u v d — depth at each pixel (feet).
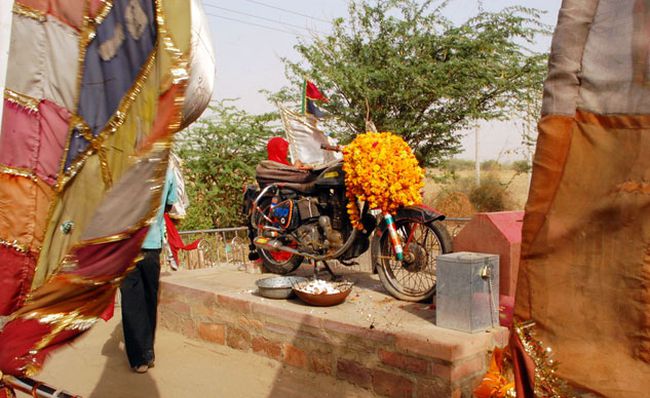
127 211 5.91
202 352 16.70
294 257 19.42
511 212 14.84
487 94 41.47
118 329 18.86
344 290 15.43
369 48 42.04
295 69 43.04
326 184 17.47
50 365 15.83
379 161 15.71
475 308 12.64
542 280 5.83
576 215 5.67
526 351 5.81
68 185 6.10
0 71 6.32
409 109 41.96
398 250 15.53
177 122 5.65
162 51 5.66
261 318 15.71
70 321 6.21
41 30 6.10
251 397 13.55
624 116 5.52
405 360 12.56
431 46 41.29
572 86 5.81
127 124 5.89
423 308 14.94
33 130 6.15
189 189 37.32
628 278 5.36
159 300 19.01
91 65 6.02
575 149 5.75
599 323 5.49
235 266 21.98
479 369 12.26
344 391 13.47
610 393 5.30
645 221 5.31
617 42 5.63
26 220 6.15
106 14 5.97
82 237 6.03
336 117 42.14
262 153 40.01
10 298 6.21
